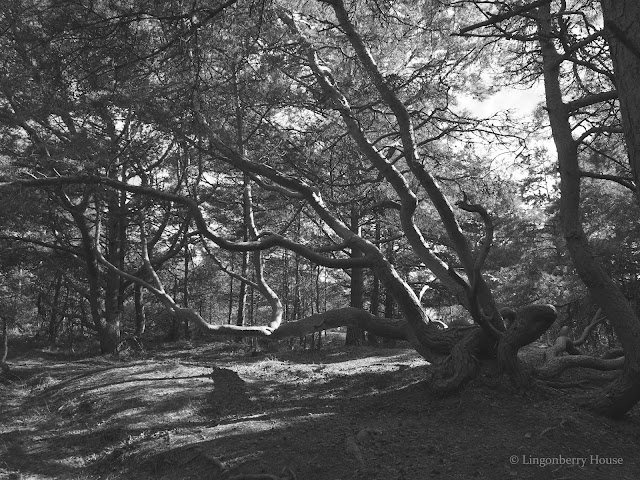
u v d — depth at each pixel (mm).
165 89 8203
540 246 22312
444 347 8062
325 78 9688
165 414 9219
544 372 7852
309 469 5492
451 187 13227
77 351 23750
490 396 6867
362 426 6500
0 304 19938
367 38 9719
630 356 6109
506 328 7898
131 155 12820
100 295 22109
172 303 10789
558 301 16922
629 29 2533
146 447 7195
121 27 6645
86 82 7633
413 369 11617
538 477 4879
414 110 11250
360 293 22438
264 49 8734
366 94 10141
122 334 24109
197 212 8844
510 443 5602
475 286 7039
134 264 29125
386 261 8688
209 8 6406
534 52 8531
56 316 31844
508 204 13703
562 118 6895
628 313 6105
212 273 32969
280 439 6348
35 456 7965
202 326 9906
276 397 10102
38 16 6961
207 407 9617
